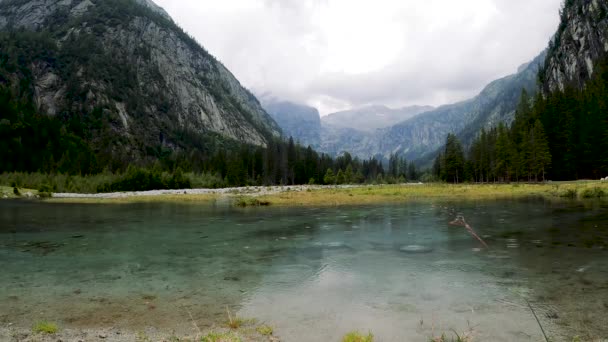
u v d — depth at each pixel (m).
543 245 17.64
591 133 80.19
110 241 20.75
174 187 94.06
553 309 9.62
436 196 52.91
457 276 12.95
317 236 21.72
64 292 11.75
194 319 9.42
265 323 9.10
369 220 28.23
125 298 11.12
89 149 156.12
